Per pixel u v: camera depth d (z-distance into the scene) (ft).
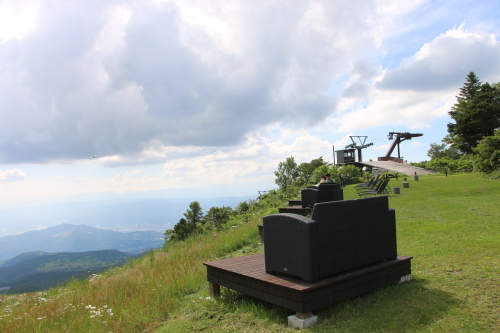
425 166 164.55
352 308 13.99
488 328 11.41
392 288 15.75
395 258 17.02
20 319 20.59
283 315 14.48
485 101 186.19
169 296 19.95
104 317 18.01
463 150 196.65
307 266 13.55
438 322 12.15
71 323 18.12
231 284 16.60
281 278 14.62
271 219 15.37
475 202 44.11
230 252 32.07
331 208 14.37
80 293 26.76
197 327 14.51
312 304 13.10
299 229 13.92
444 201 47.03
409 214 37.96
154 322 16.49
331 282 13.61
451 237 24.99
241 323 14.33
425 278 16.88
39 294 32.53
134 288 24.29
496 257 18.98
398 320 12.55
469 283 15.55
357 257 15.21
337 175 103.19
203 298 18.49
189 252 34.94
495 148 89.45
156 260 35.22
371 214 16.05
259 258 19.26
